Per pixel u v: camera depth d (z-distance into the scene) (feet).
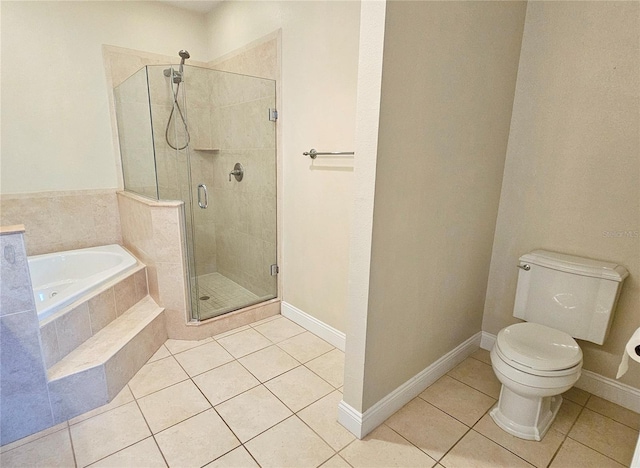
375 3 4.05
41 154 8.55
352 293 4.96
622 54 5.38
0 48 7.72
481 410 5.92
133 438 5.16
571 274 5.83
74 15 8.51
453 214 5.98
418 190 5.14
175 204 7.32
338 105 6.95
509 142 6.84
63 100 8.66
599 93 5.67
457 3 4.92
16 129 8.15
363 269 4.75
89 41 8.80
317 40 7.13
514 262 7.17
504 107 6.45
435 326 6.37
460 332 7.17
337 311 7.77
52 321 5.56
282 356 7.45
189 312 7.98
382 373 5.41
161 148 8.45
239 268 10.44
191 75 8.85
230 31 9.65
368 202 4.52
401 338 5.63
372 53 4.16
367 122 4.36
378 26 4.06
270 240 9.30
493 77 5.97
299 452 4.99
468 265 6.81
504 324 7.55
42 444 5.01
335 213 7.41
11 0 7.69
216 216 10.52
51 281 8.47
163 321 7.77
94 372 5.64
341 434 5.33
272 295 9.64
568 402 6.14
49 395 5.25
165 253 7.52
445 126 5.28
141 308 7.75
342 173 7.10
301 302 8.80
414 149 4.87
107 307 6.95
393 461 4.86
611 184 5.74
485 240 7.10
